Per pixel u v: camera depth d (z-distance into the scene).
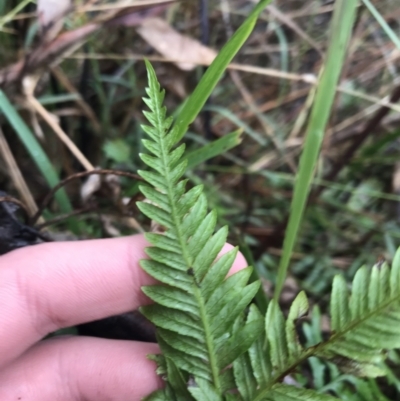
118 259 0.09
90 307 0.09
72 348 0.10
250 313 0.08
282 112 0.21
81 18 0.14
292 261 0.17
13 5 0.15
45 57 0.13
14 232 0.10
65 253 0.09
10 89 0.13
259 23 0.22
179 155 0.08
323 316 0.14
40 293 0.09
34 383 0.09
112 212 0.12
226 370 0.08
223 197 0.18
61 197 0.12
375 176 0.19
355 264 0.16
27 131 0.12
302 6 0.21
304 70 0.21
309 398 0.07
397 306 0.07
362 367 0.07
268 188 0.19
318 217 0.18
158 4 0.13
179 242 0.08
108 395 0.09
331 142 0.19
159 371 0.08
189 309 0.08
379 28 0.20
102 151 0.17
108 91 0.20
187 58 0.14
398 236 0.17
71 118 0.18
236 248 0.08
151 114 0.07
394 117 0.18
